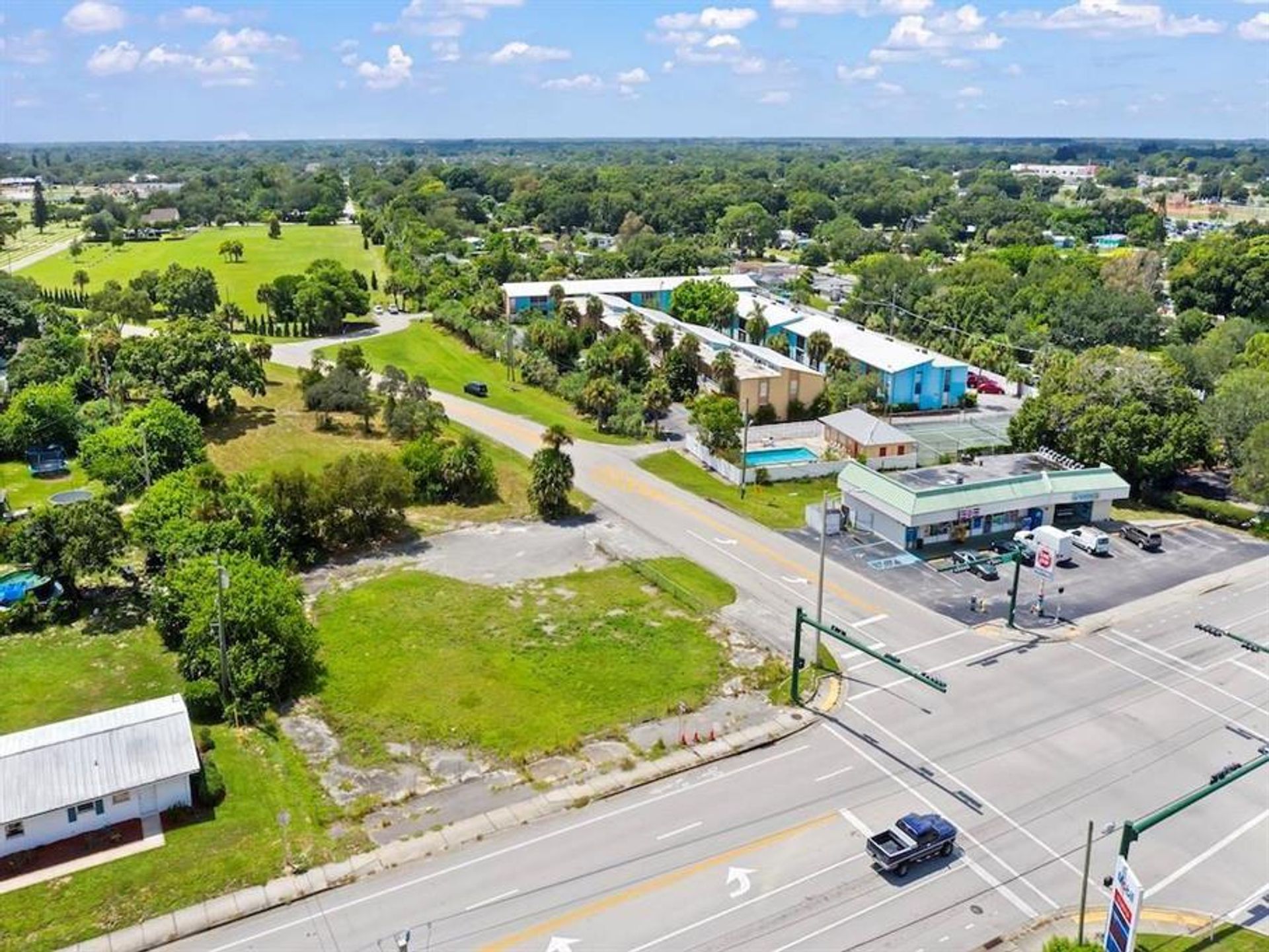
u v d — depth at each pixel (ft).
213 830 137.90
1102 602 215.10
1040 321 485.97
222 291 583.17
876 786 150.41
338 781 150.30
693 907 124.77
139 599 210.38
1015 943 119.65
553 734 162.71
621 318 442.09
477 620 201.77
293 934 119.65
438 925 121.29
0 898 123.75
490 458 284.41
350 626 198.29
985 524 250.78
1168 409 286.05
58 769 136.67
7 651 188.44
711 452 302.66
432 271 584.81
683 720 167.73
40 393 303.48
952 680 181.47
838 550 241.55
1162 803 147.54
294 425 336.90
